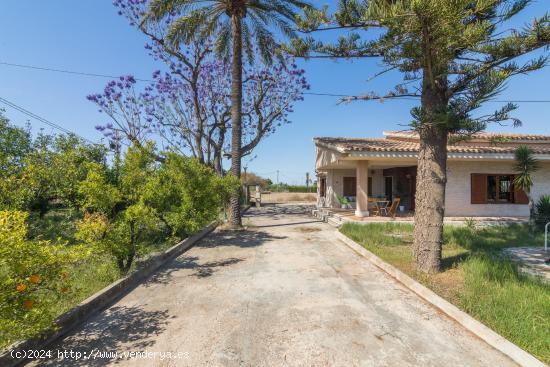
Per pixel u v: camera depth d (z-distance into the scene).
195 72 15.13
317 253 7.39
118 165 6.08
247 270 5.90
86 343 3.18
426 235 5.22
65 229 8.30
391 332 3.33
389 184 18.22
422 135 5.32
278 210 21.17
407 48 4.14
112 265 5.43
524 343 2.89
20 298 2.71
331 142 13.38
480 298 3.87
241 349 3.03
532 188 13.07
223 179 10.10
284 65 13.98
